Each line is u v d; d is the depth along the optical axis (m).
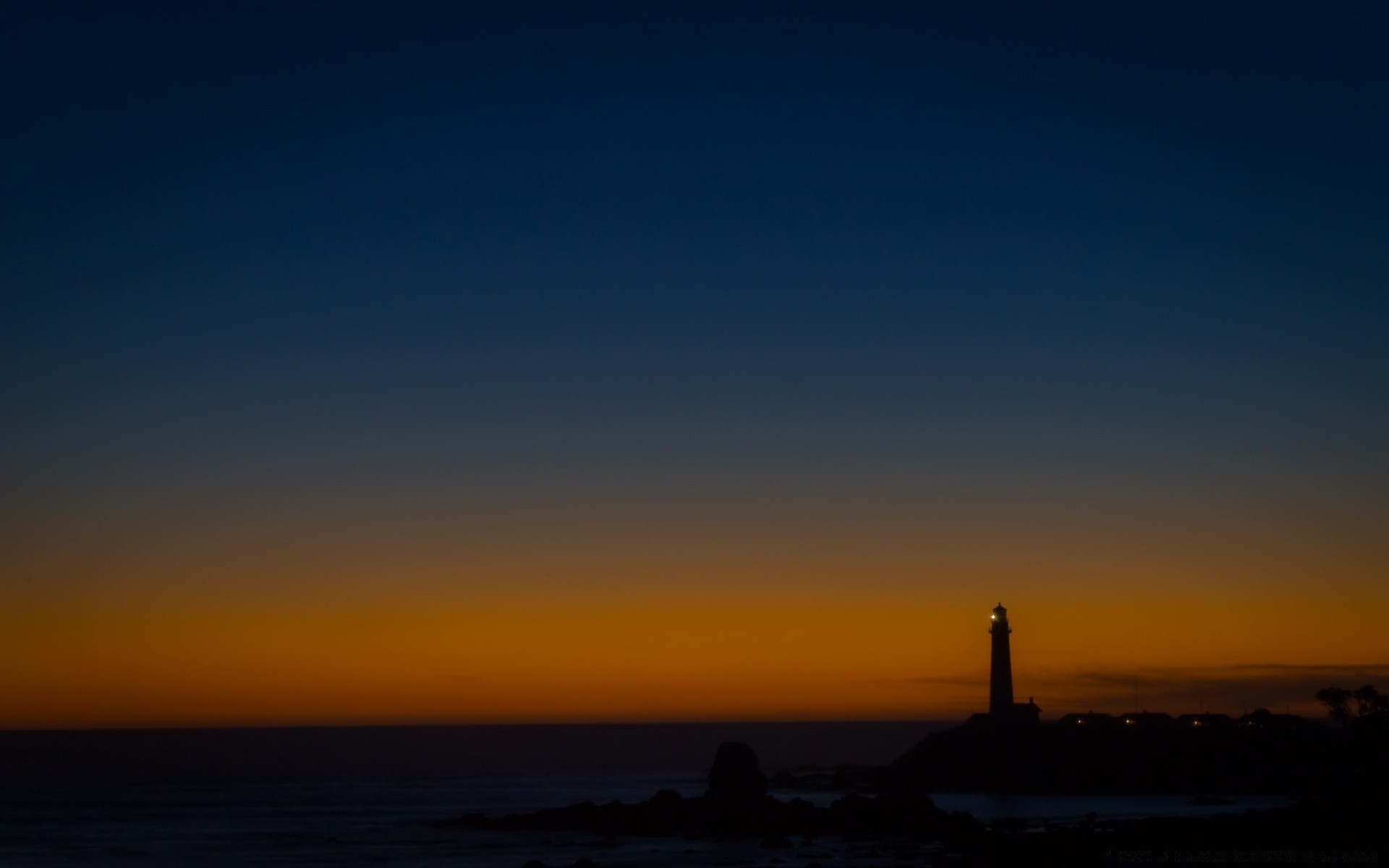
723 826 118.00
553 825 123.81
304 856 106.50
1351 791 110.69
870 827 115.75
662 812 122.31
